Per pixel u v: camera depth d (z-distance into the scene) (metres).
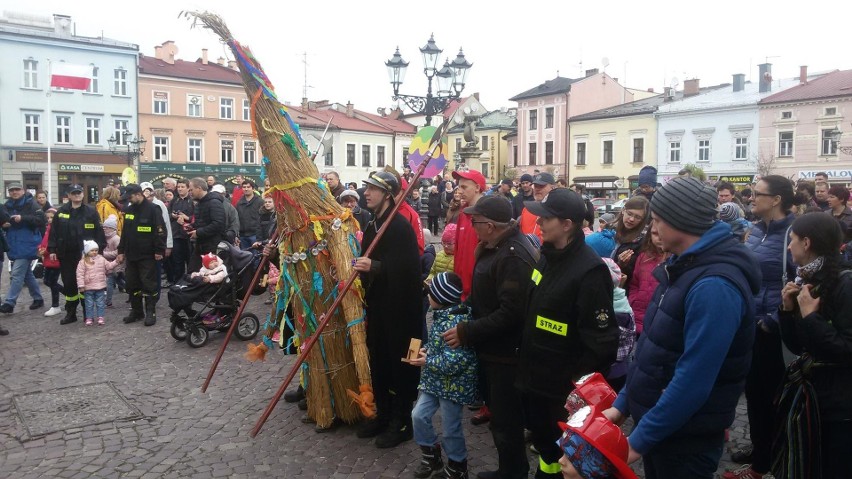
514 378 3.43
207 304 7.07
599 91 46.94
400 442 4.47
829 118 33.94
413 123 59.47
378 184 4.47
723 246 2.37
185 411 5.11
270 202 10.03
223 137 46.38
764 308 4.22
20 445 4.49
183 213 10.41
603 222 6.44
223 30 4.52
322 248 4.66
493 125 53.75
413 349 3.85
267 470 4.08
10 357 6.72
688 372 2.24
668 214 2.42
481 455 4.30
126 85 41.66
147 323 8.12
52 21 39.62
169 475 4.02
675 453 2.41
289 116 4.78
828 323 2.77
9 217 8.84
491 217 3.47
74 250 8.22
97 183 41.38
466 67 12.49
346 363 4.72
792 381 2.95
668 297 2.44
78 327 8.11
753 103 36.34
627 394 2.59
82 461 4.22
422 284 4.58
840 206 6.31
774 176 4.25
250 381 5.88
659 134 40.59
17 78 38.16
